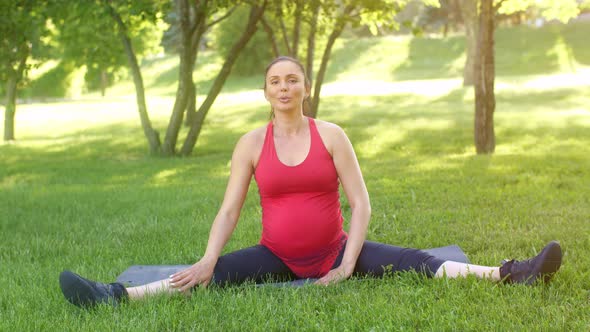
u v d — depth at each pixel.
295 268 3.96
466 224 5.88
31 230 6.36
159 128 22.12
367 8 14.09
